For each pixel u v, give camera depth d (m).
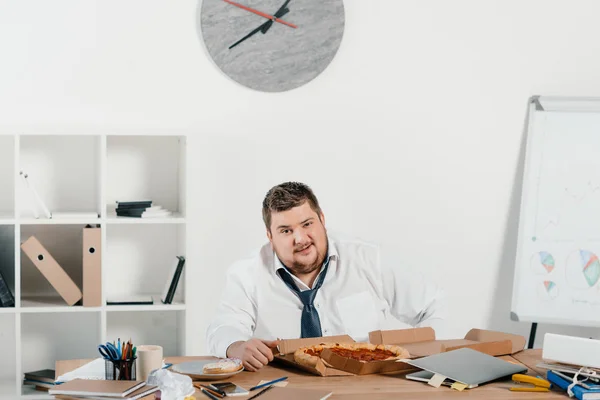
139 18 3.28
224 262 3.38
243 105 3.36
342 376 1.89
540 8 3.52
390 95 3.45
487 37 3.49
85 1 3.24
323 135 3.42
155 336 3.42
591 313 3.37
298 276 2.63
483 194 3.54
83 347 3.37
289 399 1.64
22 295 3.29
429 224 3.51
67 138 3.28
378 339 2.11
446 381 1.82
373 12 3.41
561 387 1.78
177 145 3.36
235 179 3.37
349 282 2.68
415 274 2.75
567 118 3.44
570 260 3.40
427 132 3.48
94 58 3.26
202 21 3.29
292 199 2.50
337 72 3.41
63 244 3.30
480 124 3.52
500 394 1.74
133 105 3.29
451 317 3.55
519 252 3.42
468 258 3.54
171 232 3.40
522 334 3.58
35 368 3.32
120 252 3.36
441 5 3.46
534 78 3.54
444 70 3.48
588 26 3.55
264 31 3.33
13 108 3.21
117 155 3.32
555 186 3.43
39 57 3.22
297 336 2.63
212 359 2.10
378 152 3.46
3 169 3.25
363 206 3.46
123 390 1.62
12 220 3.00
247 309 2.61
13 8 3.20
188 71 3.32
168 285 3.16
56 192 3.29
